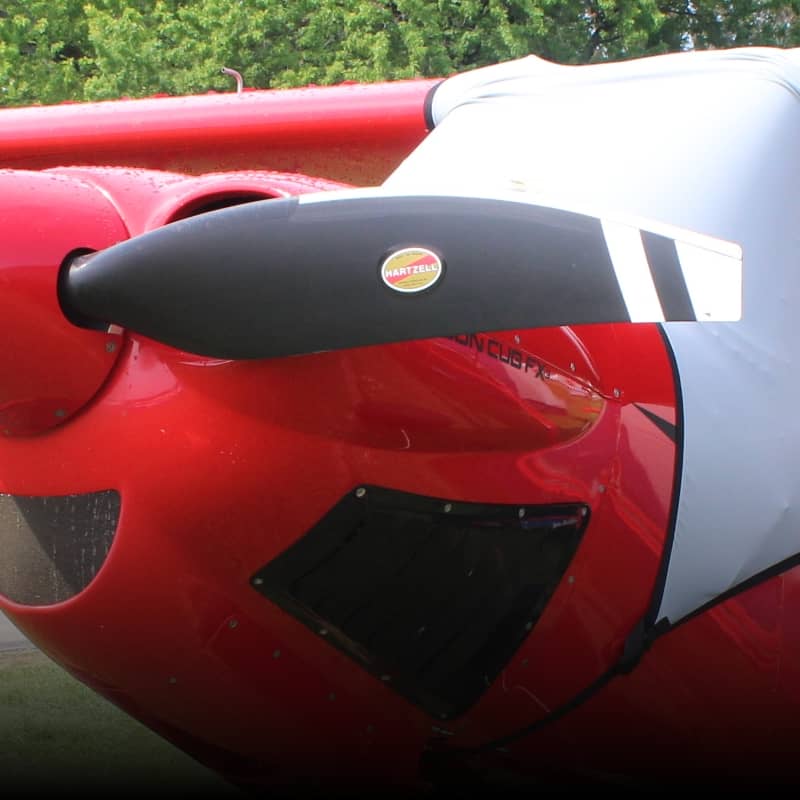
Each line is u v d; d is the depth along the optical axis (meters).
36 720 8.47
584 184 5.45
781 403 5.66
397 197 4.23
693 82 5.76
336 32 35.88
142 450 4.55
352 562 4.80
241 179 5.00
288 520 4.63
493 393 4.80
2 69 37.56
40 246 4.40
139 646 4.84
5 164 8.61
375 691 5.16
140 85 35.97
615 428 5.24
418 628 5.05
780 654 5.79
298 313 4.17
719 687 5.73
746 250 5.57
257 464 4.54
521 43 33.91
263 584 4.72
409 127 7.73
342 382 4.55
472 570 5.01
